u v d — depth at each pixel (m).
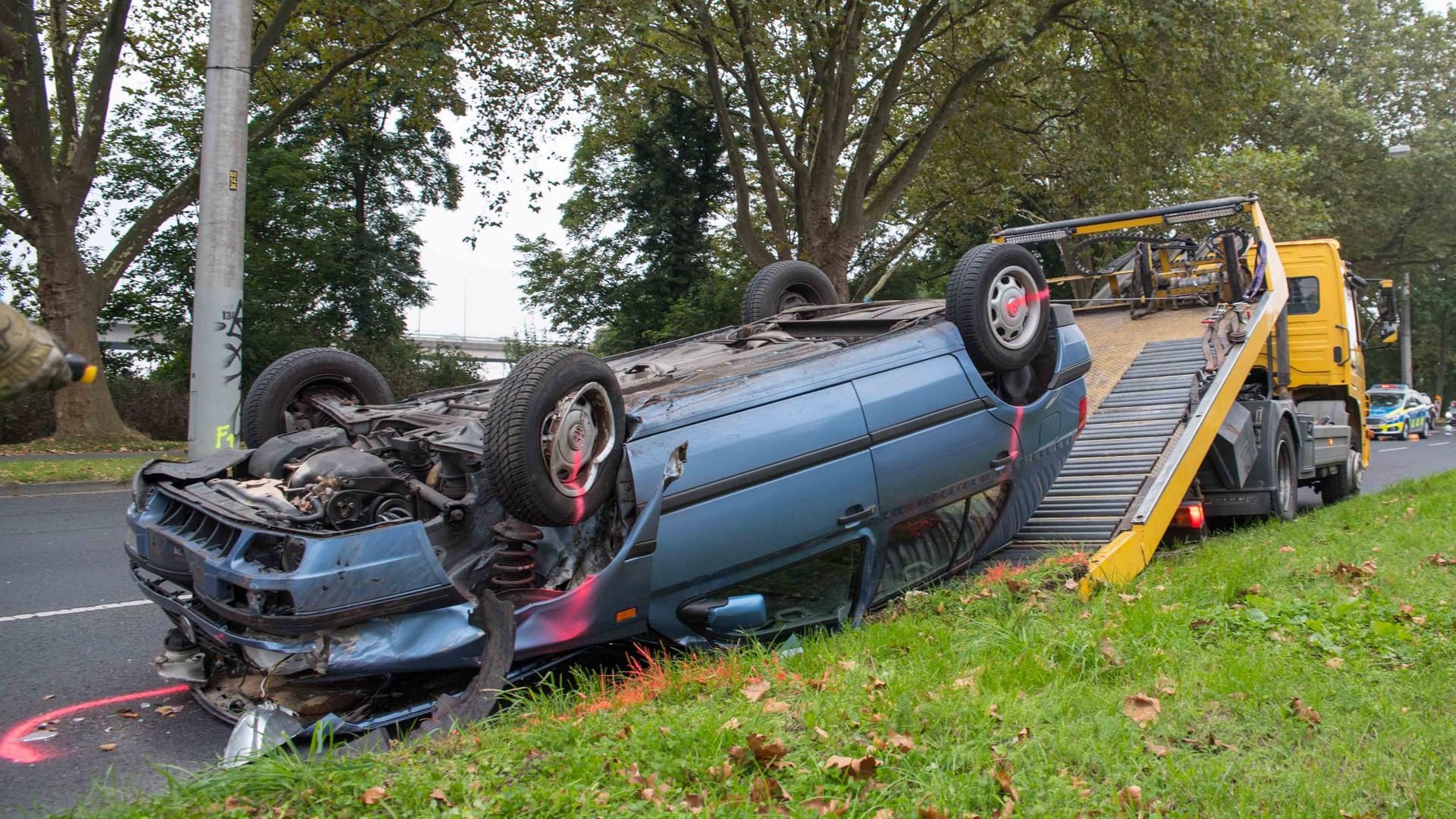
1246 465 9.91
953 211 32.28
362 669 4.39
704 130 34.34
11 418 22.31
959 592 6.12
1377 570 6.96
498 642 4.63
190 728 4.97
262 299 28.45
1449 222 44.25
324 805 3.40
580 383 4.82
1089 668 4.81
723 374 5.86
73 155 20.81
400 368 35.28
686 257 35.50
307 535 4.35
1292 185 32.69
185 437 26.58
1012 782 3.48
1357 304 15.12
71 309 20.52
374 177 35.94
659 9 22.88
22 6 18.84
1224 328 10.02
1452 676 4.62
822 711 4.08
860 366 5.91
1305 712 4.14
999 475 6.66
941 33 23.55
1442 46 43.88
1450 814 3.26
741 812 3.24
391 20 20.70
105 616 7.07
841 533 5.73
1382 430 36.28
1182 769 3.61
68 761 4.53
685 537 5.10
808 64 25.20
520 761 3.75
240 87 12.45
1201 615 5.64
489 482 4.71
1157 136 25.48
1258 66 23.61
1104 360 10.20
